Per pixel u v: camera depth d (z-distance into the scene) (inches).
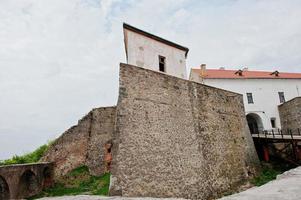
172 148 553.6
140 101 540.7
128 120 506.6
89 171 732.7
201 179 575.8
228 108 771.4
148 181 483.8
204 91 703.1
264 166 814.5
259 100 1187.9
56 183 727.7
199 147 613.6
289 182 161.5
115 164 458.9
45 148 914.7
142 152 501.0
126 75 536.7
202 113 667.4
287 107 1125.1
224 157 673.0
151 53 705.0
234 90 1163.9
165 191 498.3
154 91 574.6
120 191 443.5
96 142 763.4
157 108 564.7
